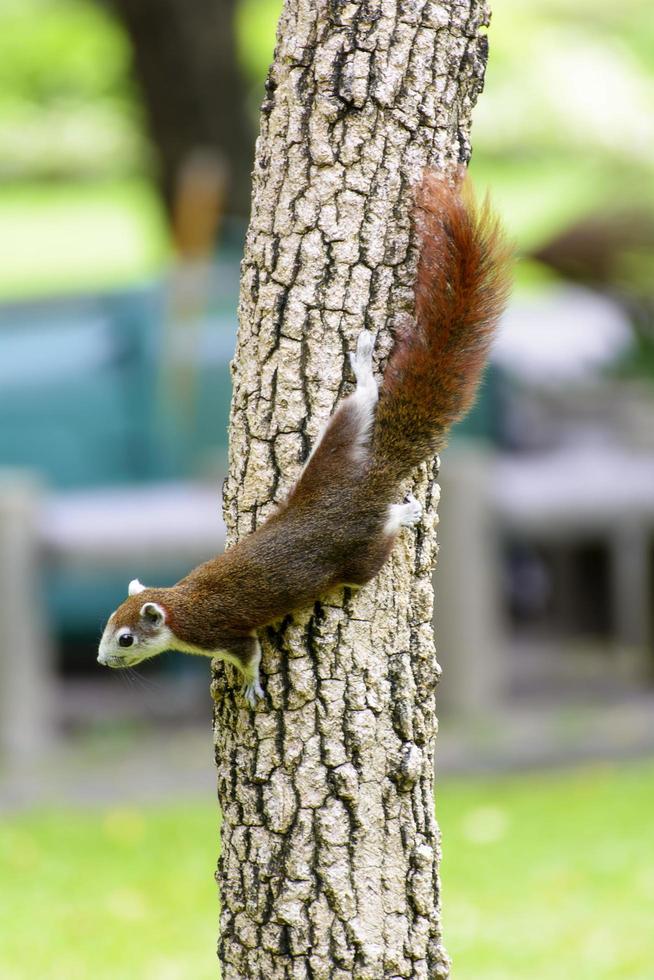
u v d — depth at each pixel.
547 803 11.34
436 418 4.97
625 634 15.69
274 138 5.15
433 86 5.09
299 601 4.93
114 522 12.07
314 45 5.06
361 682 5.16
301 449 5.14
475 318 5.03
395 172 5.08
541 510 13.30
